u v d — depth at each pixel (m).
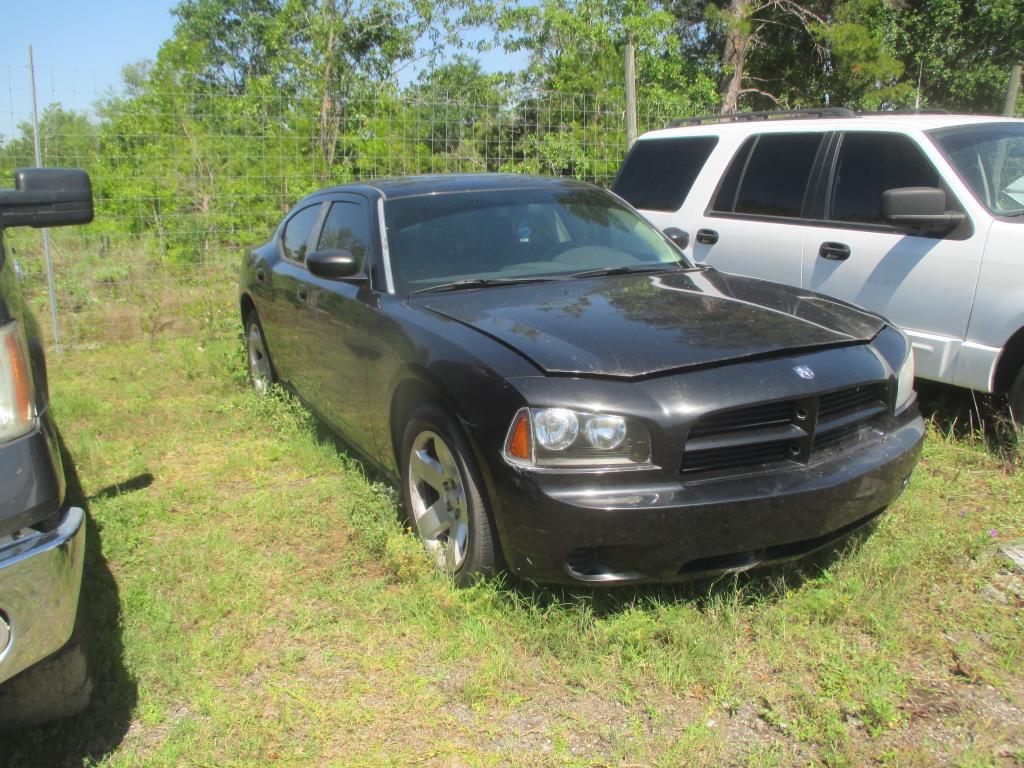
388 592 3.46
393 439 3.87
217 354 7.37
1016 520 3.96
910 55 26.58
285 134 10.37
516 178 4.91
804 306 3.72
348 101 11.04
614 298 3.71
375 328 3.85
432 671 2.96
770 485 2.94
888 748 2.53
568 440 2.85
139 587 3.49
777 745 2.54
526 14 21.45
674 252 4.66
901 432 3.40
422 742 2.62
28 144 9.37
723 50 25.78
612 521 2.81
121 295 9.19
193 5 32.78
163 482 4.77
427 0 22.42
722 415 2.93
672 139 6.98
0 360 2.28
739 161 6.28
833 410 3.15
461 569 3.35
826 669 2.88
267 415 5.64
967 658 2.96
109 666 2.99
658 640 3.05
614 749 2.56
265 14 33.19
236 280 9.41
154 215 9.56
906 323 5.05
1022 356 4.55
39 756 2.61
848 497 3.06
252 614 3.33
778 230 5.84
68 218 2.88
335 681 2.92
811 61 26.30
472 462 3.16
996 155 5.09
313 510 4.27
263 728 2.69
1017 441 4.53
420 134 10.78
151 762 2.54
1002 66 26.62
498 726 2.68
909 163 5.20
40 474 2.32
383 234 4.19
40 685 2.55
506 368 3.03
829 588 3.32
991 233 4.64
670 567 2.91
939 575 3.47
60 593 2.32
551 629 3.07
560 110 10.87
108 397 6.41
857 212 5.41
